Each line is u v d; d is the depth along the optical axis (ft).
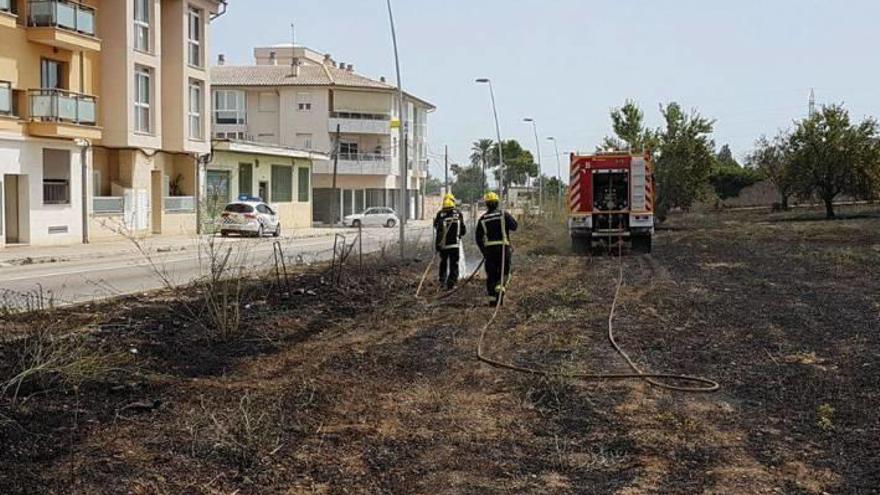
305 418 21.85
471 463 19.29
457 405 24.23
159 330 32.91
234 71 239.09
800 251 88.69
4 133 90.33
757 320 40.50
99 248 94.63
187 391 23.70
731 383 27.45
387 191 252.42
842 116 157.89
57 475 16.99
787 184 165.99
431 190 341.41
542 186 182.09
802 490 17.88
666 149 160.35
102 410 21.35
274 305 41.24
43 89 96.94
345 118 234.79
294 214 183.21
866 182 157.99
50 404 21.43
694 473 18.89
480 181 285.64
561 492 17.62
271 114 234.58
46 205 97.96
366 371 28.07
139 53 114.62
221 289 39.24
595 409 24.12
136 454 18.42
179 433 19.90
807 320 40.55
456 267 52.54
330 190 235.40
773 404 24.89
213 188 72.90
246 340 32.09
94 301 41.63
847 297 49.90
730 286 56.29
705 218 181.06
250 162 160.04
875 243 99.76
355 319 39.17
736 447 20.77
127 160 114.93
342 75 244.22
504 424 22.41
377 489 17.56
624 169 89.61
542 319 40.63
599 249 91.15
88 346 27.99
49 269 68.44
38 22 95.96
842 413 23.81
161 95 127.13
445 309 43.52
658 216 161.68
